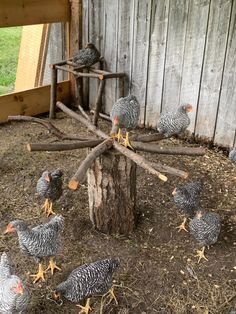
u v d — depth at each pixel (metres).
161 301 1.45
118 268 1.50
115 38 2.65
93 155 1.50
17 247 1.67
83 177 1.40
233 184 2.11
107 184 1.65
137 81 2.64
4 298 1.23
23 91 2.69
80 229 1.77
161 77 2.53
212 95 2.36
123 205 1.70
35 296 1.45
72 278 1.35
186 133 2.54
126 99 1.75
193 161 2.32
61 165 2.23
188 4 2.27
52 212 1.86
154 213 1.88
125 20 2.55
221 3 2.16
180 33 2.36
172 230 1.78
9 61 2.86
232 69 2.24
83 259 1.61
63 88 2.90
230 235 1.77
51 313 1.39
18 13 2.46
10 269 1.34
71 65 2.66
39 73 2.83
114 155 1.60
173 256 1.65
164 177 1.38
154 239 1.74
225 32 2.20
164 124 1.88
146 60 2.55
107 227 1.74
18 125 2.68
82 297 1.34
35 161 2.27
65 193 2.00
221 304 1.45
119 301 1.45
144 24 2.48
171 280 1.54
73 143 1.57
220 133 2.41
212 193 2.04
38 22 2.60
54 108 2.79
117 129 1.66
